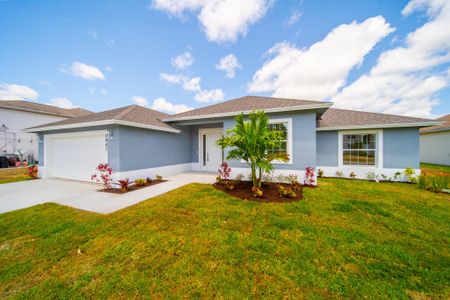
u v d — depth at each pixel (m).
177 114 11.41
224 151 11.88
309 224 4.14
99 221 4.32
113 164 7.92
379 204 5.40
